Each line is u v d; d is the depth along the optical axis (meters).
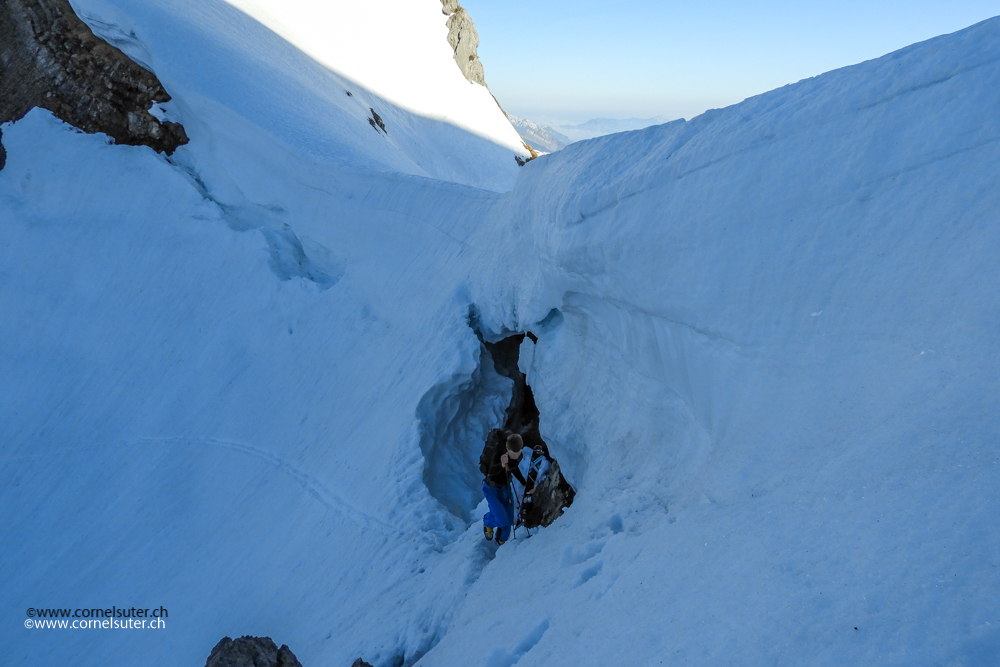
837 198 3.65
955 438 2.52
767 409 3.87
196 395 15.04
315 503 10.75
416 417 10.31
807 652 2.18
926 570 2.13
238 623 9.34
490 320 11.16
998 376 2.55
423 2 61.19
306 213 16.69
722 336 4.39
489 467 6.81
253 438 13.51
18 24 19.56
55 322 17.12
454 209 13.23
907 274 3.17
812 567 2.58
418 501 9.24
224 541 11.48
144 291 17.11
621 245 5.56
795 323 3.79
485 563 6.93
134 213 18.39
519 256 9.98
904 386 2.99
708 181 4.60
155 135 18.98
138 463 14.21
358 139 23.56
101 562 12.34
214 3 29.19
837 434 3.27
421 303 12.67
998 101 3.03
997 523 2.09
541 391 8.67
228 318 15.97
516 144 57.25
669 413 5.49
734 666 2.36
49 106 19.59
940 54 3.37
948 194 3.09
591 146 7.21
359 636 6.88
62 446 15.05
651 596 3.39
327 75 35.69
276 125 18.45
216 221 17.64
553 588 4.64
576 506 6.14
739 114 4.70
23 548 13.13
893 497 2.55
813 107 3.97
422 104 51.09
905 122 3.39
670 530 3.99
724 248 4.38
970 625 1.86
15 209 18.64
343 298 14.71
